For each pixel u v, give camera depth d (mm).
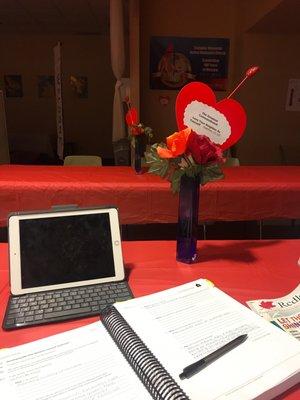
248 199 2092
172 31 3879
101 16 5383
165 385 595
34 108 6867
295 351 691
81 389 614
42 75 6723
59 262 978
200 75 4035
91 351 704
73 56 6684
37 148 6641
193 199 1104
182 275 1064
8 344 757
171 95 4047
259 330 760
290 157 4258
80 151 7082
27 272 947
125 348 694
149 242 1322
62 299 912
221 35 3936
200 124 1092
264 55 3926
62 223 1006
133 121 2367
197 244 1289
